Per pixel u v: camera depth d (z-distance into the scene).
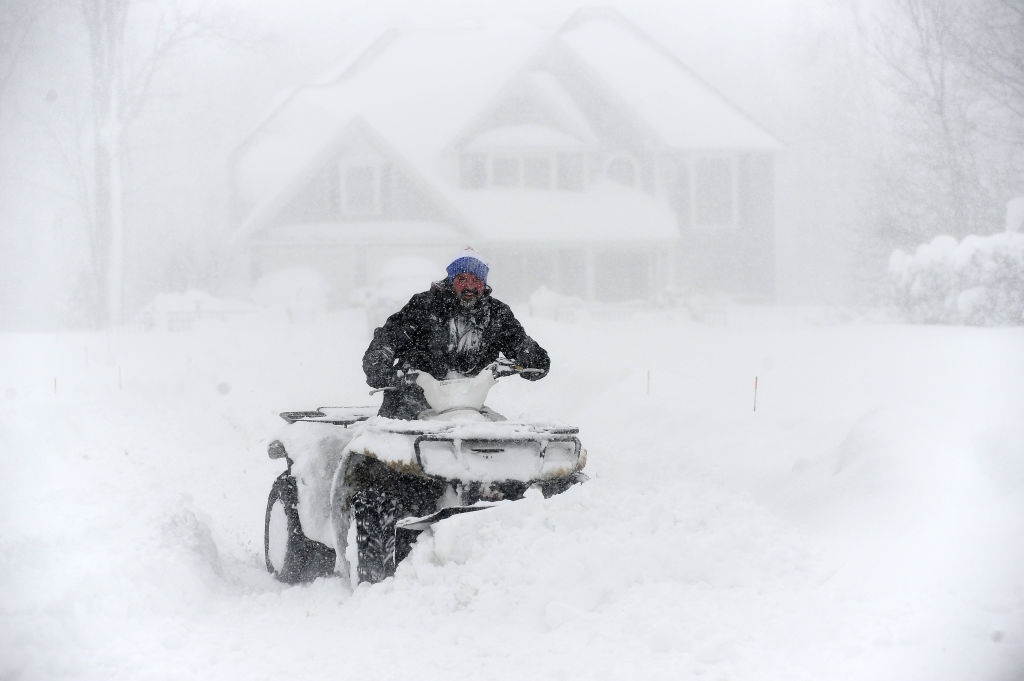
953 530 10.91
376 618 10.56
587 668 8.66
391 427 12.01
